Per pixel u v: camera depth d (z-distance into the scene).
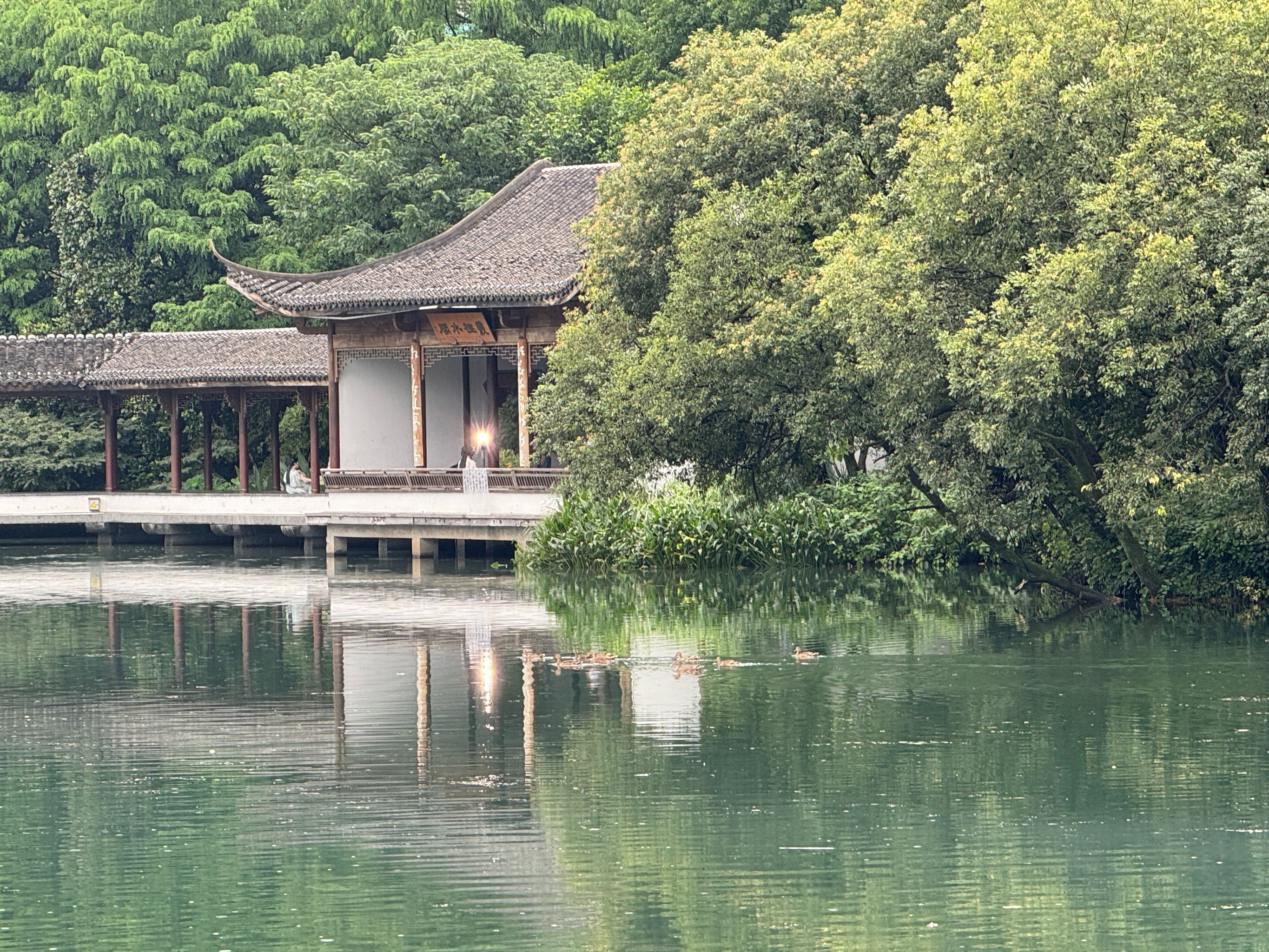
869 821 19.94
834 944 16.27
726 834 19.55
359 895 17.81
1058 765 22.22
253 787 22.02
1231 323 29.00
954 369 30.69
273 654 32.25
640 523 45.75
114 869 18.81
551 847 19.14
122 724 25.97
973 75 31.64
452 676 29.30
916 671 28.73
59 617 38.47
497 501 48.47
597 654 30.89
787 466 37.69
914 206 31.98
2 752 24.16
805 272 35.16
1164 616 34.56
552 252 50.53
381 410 54.31
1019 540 37.50
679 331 35.94
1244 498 32.16
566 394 39.75
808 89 36.88
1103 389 32.22
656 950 16.20
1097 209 29.45
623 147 39.66
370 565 49.69
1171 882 17.77
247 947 16.50
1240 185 29.39
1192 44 30.56
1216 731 23.89
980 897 17.42
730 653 31.03
